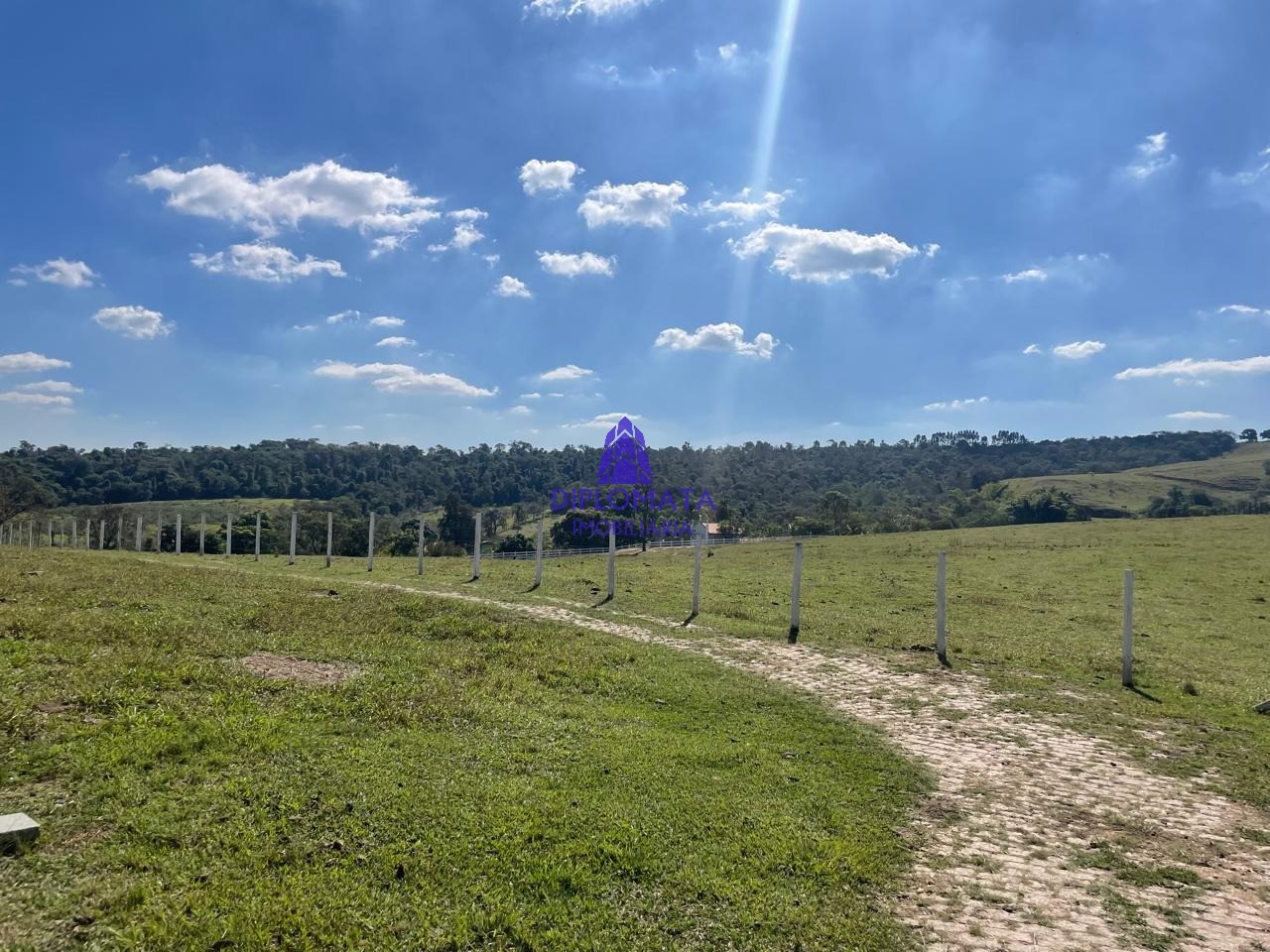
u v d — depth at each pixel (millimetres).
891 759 9734
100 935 4684
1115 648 18281
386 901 5414
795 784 8516
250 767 7184
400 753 8062
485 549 60719
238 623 13414
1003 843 7422
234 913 5031
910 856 7012
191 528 53500
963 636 19219
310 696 9539
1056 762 9930
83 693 8289
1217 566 32312
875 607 23922
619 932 5367
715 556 41156
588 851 6379
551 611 19250
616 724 10297
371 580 24109
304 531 59188
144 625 11961
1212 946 5699
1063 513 73375
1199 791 9016
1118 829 7867
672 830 6957
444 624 15492
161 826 5934
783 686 13273
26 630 10617
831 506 84500
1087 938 5734
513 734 9242
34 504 72625
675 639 16875
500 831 6547
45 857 5371
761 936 5484
